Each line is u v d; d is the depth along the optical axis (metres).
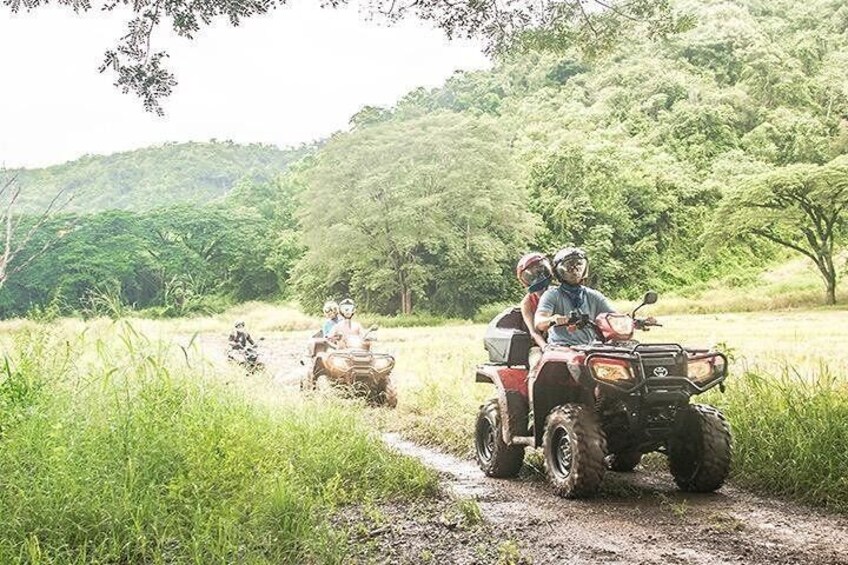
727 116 97.38
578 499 6.63
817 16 130.50
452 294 65.94
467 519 5.84
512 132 102.62
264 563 4.56
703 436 6.61
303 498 5.62
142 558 4.84
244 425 7.30
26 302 73.19
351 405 10.34
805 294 60.28
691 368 6.68
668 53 116.88
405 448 9.58
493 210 62.72
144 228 88.56
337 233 60.88
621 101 107.12
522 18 10.59
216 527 5.04
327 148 64.19
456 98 134.12
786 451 6.97
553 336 7.41
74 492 5.20
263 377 10.64
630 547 5.21
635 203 82.19
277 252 89.44
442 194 61.53
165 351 8.96
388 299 66.19
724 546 5.21
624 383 6.47
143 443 6.11
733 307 57.84
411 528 5.71
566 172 79.88
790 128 94.50
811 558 4.94
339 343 13.85
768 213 59.03
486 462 7.93
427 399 12.44
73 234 80.19
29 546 4.48
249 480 5.86
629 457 7.81
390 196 61.53
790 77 102.88
